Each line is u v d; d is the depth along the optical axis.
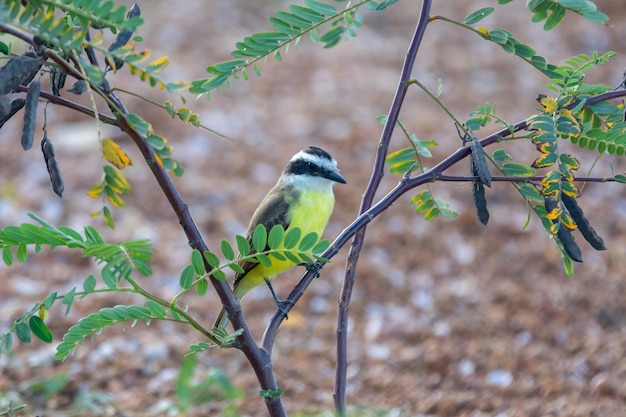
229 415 10.61
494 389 11.73
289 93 21.70
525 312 13.89
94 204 16.88
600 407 10.89
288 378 12.06
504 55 24.11
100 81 4.80
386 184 17.97
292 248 5.59
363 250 15.77
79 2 4.97
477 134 19.61
